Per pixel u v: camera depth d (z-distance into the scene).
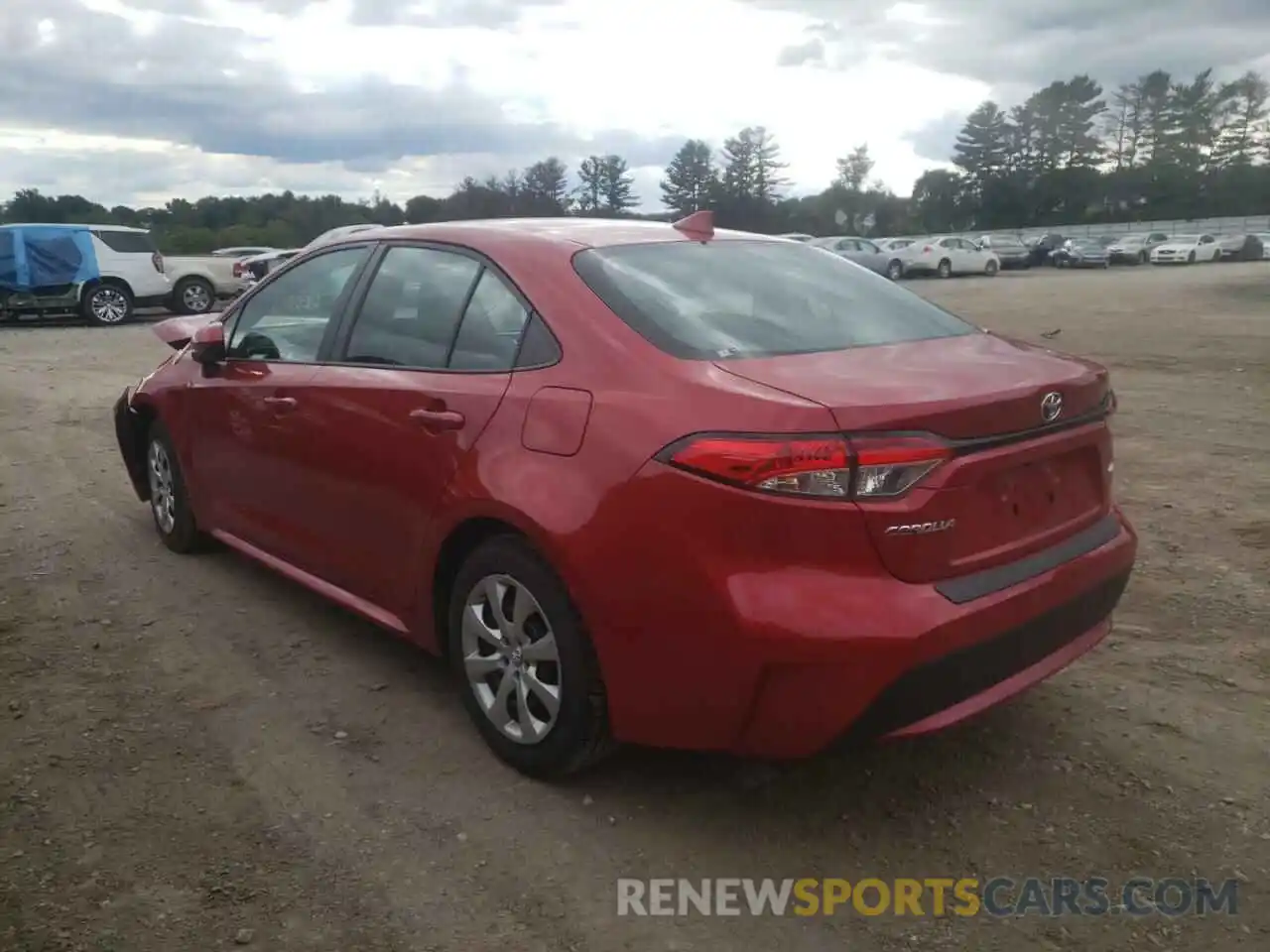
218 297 21.67
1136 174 92.12
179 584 5.14
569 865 2.96
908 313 3.78
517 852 3.01
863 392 2.81
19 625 4.64
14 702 3.90
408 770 3.44
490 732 3.45
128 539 5.86
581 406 3.08
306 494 4.21
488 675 3.46
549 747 3.23
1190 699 3.88
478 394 3.39
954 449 2.79
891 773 3.42
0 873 2.90
